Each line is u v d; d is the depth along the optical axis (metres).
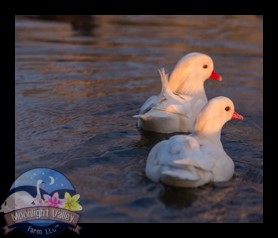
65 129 15.25
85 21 29.23
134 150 13.93
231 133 15.72
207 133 12.79
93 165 12.88
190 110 15.27
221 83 20.59
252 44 25.97
